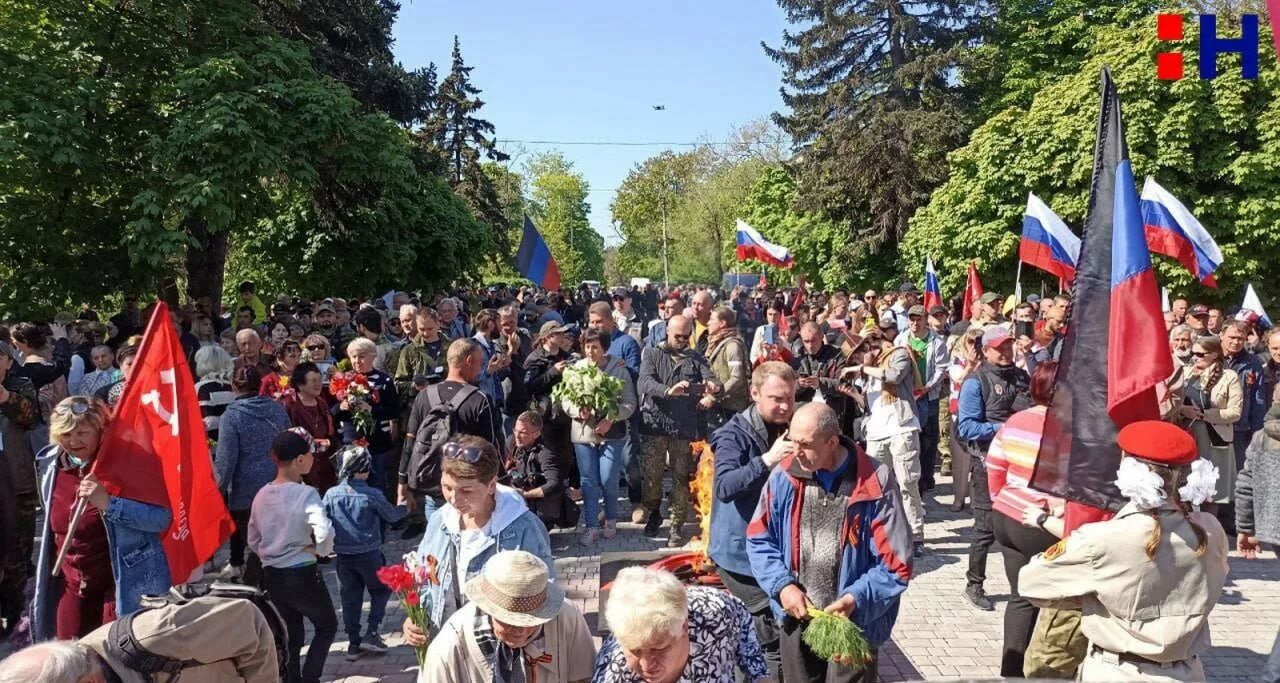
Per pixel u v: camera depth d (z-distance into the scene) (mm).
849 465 3838
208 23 14570
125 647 2822
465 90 42281
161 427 4367
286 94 13992
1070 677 4039
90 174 13875
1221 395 7672
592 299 30453
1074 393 4285
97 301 14781
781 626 3971
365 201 21797
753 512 4324
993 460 5004
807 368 8367
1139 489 3225
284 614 4898
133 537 4355
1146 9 28484
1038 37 30906
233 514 6078
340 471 5715
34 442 7949
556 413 7902
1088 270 4371
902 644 5824
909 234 28562
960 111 31109
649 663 2748
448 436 6367
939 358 9805
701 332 10492
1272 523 5988
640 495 9117
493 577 2918
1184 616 3258
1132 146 22172
